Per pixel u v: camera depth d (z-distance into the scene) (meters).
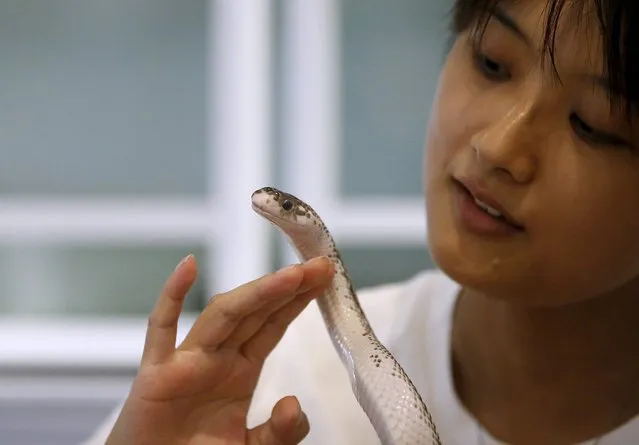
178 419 0.65
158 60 1.78
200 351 0.64
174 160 1.80
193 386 0.64
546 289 0.67
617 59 0.62
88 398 1.73
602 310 0.71
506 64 0.66
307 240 0.69
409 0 1.78
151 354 0.64
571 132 0.65
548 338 0.72
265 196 0.68
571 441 0.73
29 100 1.78
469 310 0.76
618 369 0.72
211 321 0.64
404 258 1.82
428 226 0.69
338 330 0.68
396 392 0.64
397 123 1.81
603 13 0.62
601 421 0.73
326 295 0.69
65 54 1.77
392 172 1.82
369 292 0.85
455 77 0.69
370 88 1.81
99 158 1.80
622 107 0.63
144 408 0.64
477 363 0.75
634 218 0.65
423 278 0.84
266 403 0.77
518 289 0.67
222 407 0.66
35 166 1.80
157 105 1.79
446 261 0.67
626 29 0.62
